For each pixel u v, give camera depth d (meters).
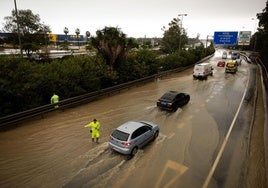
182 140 12.76
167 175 9.44
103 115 16.59
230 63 38.88
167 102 17.59
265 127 14.35
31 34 44.03
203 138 13.05
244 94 24.09
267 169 9.77
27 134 13.09
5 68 15.86
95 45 25.33
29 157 10.62
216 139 12.97
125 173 9.51
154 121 15.63
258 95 23.73
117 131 11.20
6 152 11.02
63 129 13.89
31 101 16.83
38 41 45.00
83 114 16.75
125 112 17.38
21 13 43.75
